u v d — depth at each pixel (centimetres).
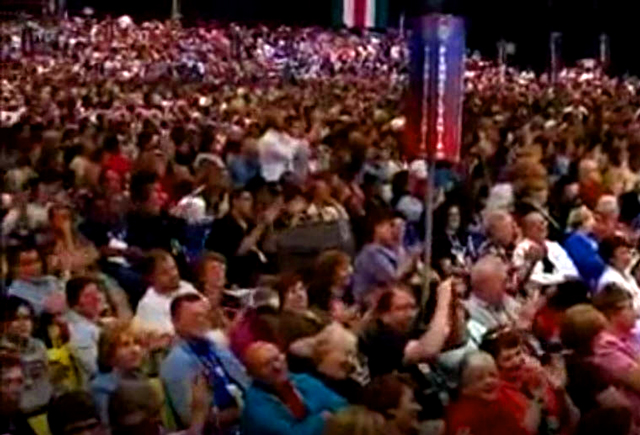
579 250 1744
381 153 2473
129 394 1030
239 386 1199
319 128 2959
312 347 1148
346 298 1494
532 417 1142
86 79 4300
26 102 3388
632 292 1585
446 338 1256
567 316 1245
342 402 1110
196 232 1861
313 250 1752
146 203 1847
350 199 2070
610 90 4950
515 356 1182
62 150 2342
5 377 1091
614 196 2122
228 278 1745
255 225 1827
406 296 1262
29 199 1900
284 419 1083
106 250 1653
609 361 1212
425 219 1598
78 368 1251
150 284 1413
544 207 2048
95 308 1301
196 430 1157
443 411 1180
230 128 2886
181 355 1181
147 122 2842
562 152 2720
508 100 4194
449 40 1533
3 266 1426
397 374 1120
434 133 1531
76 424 1008
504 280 1416
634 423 1168
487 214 1878
